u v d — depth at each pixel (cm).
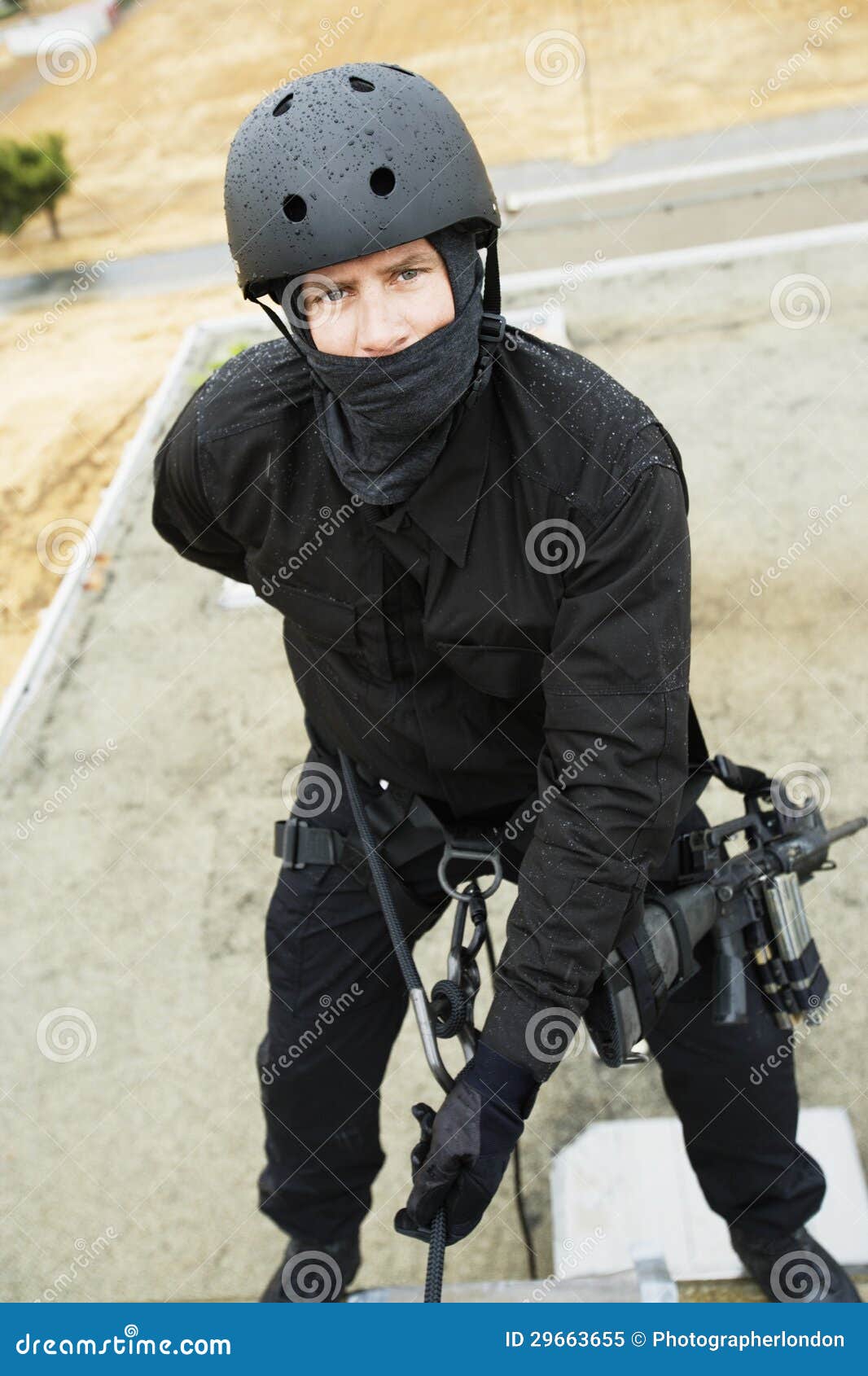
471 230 114
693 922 142
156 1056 245
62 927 274
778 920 151
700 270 507
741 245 516
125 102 1380
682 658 118
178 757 314
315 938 156
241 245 117
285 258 111
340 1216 168
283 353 132
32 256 979
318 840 154
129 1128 233
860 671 302
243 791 301
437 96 114
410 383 112
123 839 293
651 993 135
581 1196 204
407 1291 173
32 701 339
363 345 111
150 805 301
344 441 122
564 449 117
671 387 432
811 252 505
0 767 320
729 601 330
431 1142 121
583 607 117
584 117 1005
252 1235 213
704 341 457
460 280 114
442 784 142
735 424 403
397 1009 161
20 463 639
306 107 109
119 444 645
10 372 760
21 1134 234
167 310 827
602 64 1136
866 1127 210
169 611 363
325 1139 161
